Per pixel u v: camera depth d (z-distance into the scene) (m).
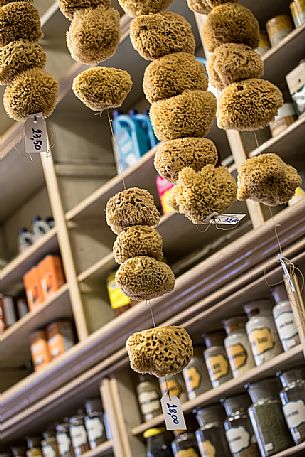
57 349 3.21
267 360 2.36
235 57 1.17
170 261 3.10
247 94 1.15
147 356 1.11
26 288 3.35
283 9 2.54
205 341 2.61
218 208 1.10
